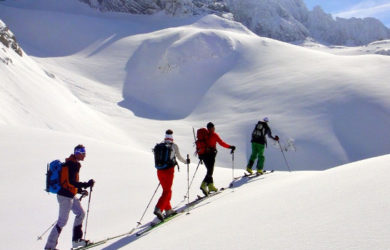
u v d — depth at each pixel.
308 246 3.24
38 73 53.84
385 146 49.69
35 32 118.56
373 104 57.31
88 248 6.95
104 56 105.25
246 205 5.88
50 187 7.09
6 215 8.98
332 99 60.97
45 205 9.67
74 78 87.12
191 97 80.62
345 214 3.78
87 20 129.00
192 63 91.00
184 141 56.44
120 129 59.41
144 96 84.62
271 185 7.93
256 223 4.51
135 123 66.12
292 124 56.62
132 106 78.56
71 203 7.14
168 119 73.38
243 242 3.90
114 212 9.53
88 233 8.35
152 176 12.35
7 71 41.22
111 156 14.09
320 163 47.97
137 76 93.25
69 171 7.04
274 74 78.06
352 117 55.56
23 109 35.53
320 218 3.92
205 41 96.88
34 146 13.99
